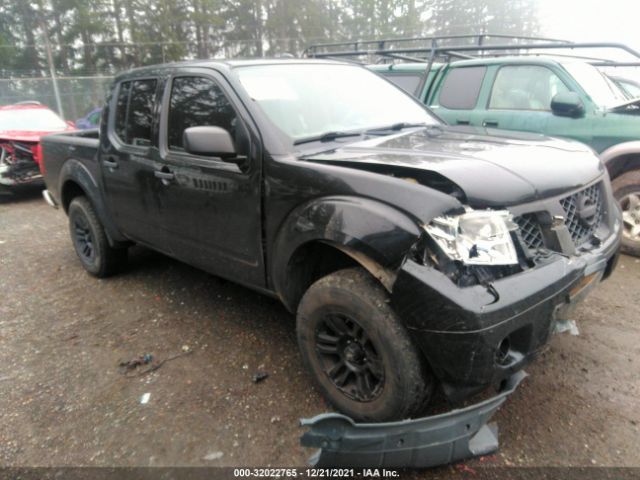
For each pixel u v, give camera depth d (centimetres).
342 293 231
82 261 484
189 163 315
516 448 235
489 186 216
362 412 240
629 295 390
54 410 279
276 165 262
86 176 433
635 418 252
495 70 597
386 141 296
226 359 322
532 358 219
